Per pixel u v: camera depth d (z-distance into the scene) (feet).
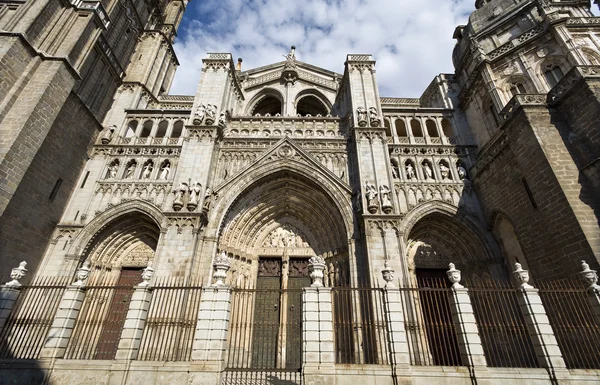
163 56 110.32
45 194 64.03
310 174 72.43
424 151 80.79
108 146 80.12
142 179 75.82
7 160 53.72
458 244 71.92
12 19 64.08
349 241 63.93
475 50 84.23
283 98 101.24
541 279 52.44
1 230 53.31
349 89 85.51
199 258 62.08
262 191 76.02
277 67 113.80
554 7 73.36
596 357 38.29
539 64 70.85
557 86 56.75
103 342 60.95
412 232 72.84
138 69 98.99
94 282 66.23
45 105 61.77
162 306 53.67
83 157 76.48
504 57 77.00
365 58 90.07
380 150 72.69
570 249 46.44
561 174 49.70
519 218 58.95
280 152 75.92
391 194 66.95
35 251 61.41
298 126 84.48
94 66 81.20
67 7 75.05
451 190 74.38
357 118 78.48
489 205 68.80
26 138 57.36
